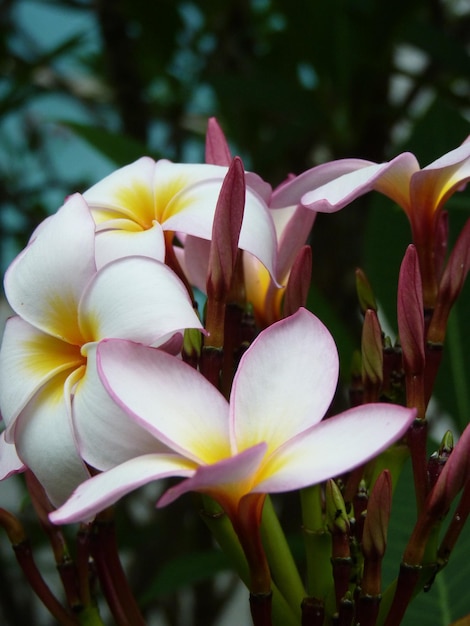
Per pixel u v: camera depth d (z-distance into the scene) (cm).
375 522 50
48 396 51
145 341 50
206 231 53
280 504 88
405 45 92
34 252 52
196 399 49
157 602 103
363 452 46
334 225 90
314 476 46
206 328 53
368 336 53
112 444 49
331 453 47
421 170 54
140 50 100
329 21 85
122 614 54
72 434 49
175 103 103
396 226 67
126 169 56
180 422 48
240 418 48
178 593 102
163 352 49
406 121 89
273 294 57
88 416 49
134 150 71
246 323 56
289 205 56
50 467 50
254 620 50
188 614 109
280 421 48
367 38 85
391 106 88
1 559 100
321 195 53
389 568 61
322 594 54
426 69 88
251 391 49
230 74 85
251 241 52
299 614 54
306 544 54
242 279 55
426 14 95
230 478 47
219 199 52
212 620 100
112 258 52
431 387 55
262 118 96
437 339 55
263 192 56
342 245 89
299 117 85
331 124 87
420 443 52
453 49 82
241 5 100
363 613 51
